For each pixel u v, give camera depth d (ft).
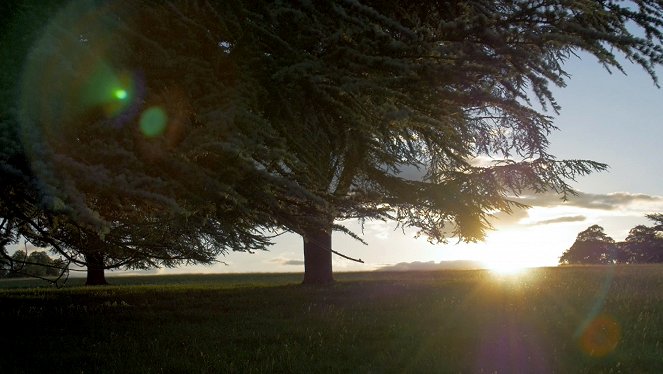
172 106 19.57
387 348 25.59
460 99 21.22
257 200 20.30
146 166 18.15
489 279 65.36
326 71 20.58
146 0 20.29
